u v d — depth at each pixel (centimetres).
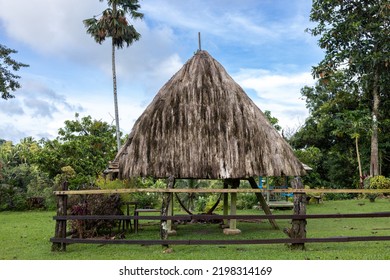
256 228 1037
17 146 2948
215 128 854
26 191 2061
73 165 1986
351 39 2495
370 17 2527
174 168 814
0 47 2720
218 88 916
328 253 655
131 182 1226
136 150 853
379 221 1134
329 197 2106
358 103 2850
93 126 2498
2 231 1006
